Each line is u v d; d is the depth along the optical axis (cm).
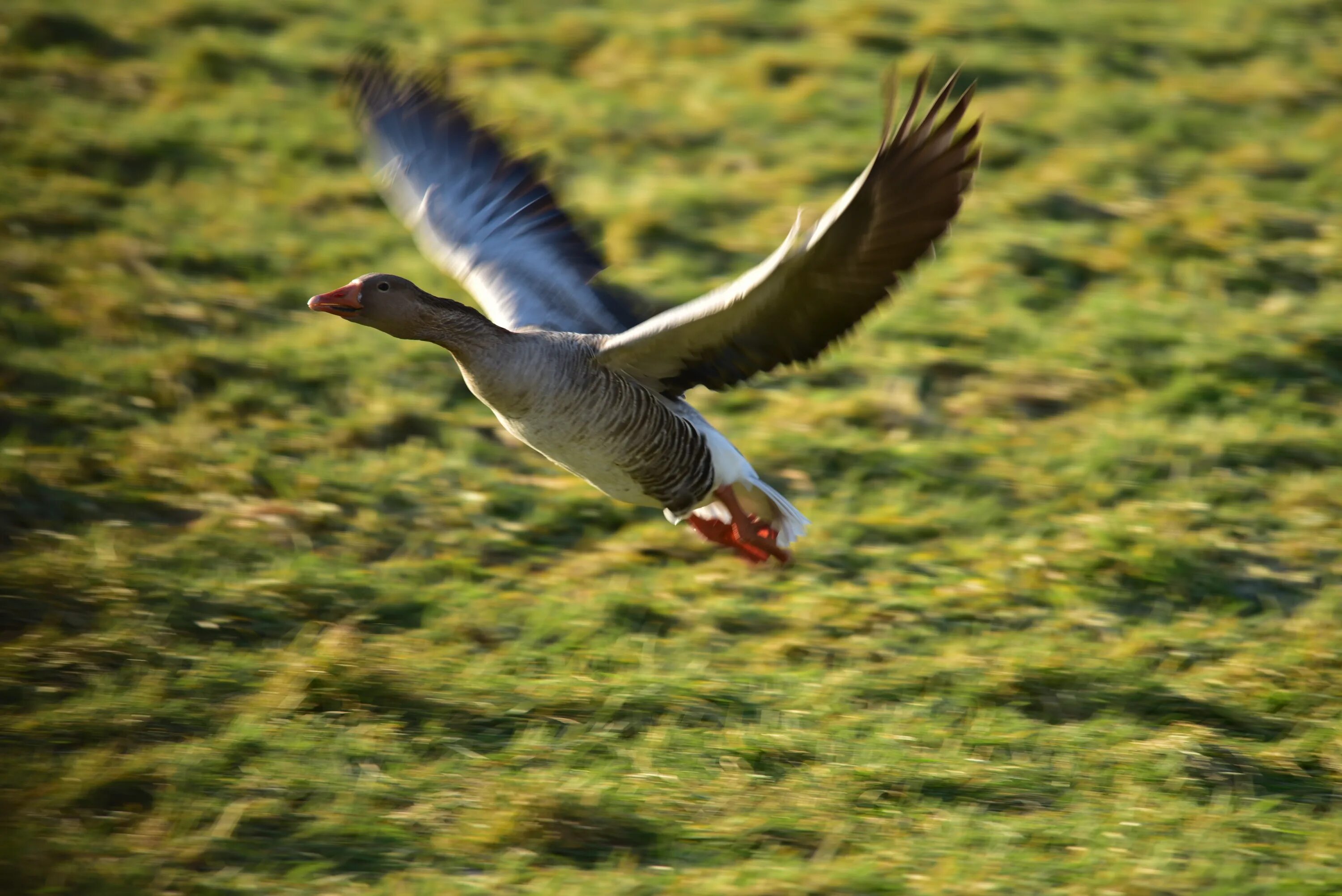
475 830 777
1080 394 1402
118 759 810
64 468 1195
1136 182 1838
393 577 1096
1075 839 799
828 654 1016
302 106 2014
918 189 756
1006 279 1605
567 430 930
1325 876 767
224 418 1323
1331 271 1627
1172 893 748
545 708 918
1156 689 971
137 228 1645
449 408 1374
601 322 1034
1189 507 1217
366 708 897
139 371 1361
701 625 1049
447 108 1080
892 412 1373
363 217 1738
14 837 723
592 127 1975
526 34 2297
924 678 979
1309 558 1157
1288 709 956
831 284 812
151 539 1118
